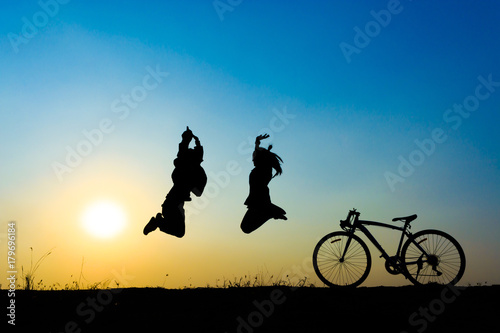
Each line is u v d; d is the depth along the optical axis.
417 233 9.55
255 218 8.45
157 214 8.09
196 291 9.22
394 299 8.25
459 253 9.37
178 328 7.32
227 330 7.18
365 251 9.67
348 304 8.12
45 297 9.01
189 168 8.20
